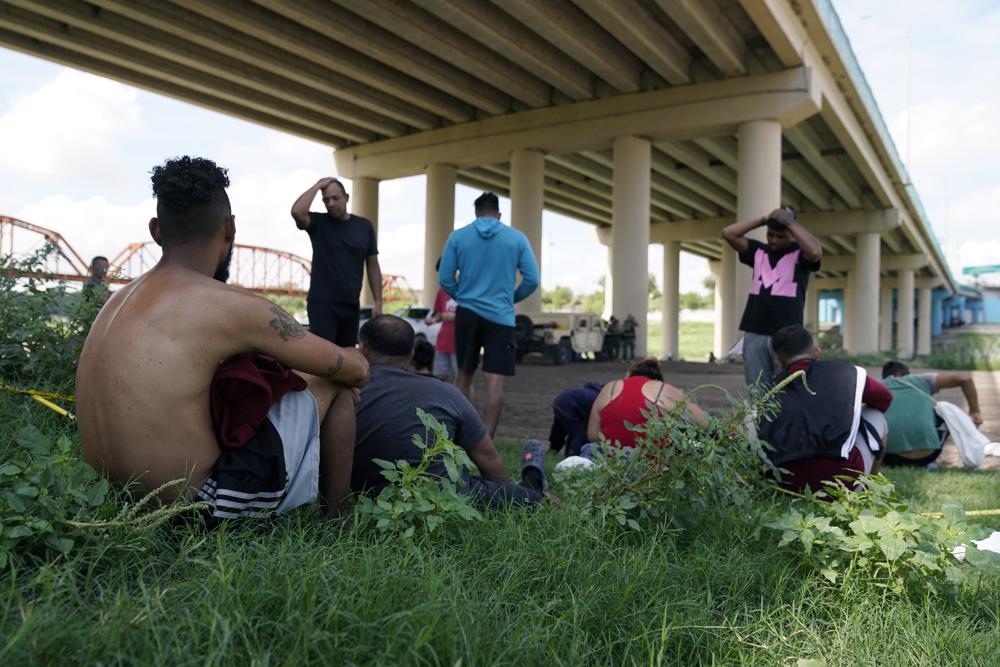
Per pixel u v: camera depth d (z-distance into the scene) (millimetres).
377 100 26516
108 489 1992
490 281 5652
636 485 2904
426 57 22875
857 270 44156
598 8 18391
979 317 131625
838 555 2477
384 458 2846
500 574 2178
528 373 19734
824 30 22438
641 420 3797
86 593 1702
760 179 23328
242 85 25781
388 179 32719
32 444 2061
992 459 7090
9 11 19203
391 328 3080
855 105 28344
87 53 21516
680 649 1913
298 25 20516
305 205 5211
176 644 1479
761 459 3361
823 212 44344
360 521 2426
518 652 1672
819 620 2182
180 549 1996
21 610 1466
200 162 2264
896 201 42844
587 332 26625
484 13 19453
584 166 33969
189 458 2104
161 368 2049
